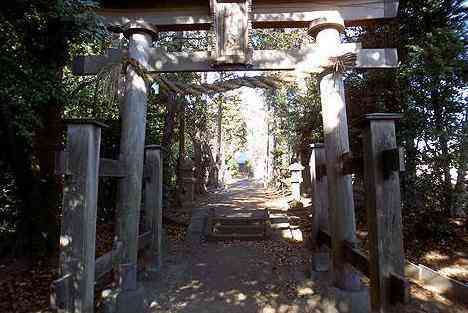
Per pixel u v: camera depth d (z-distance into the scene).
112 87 4.13
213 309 3.96
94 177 2.85
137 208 4.06
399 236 2.68
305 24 4.68
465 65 5.33
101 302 3.83
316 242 4.86
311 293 4.37
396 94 6.27
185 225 8.20
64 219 2.72
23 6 3.99
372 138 2.75
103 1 4.52
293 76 4.36
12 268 4.96
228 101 20.45
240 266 5.55
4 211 5.75
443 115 5.97
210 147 19.00
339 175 4.09
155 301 4.17
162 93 8.73
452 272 4.93
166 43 8.79
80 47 5.72
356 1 4.56
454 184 6.45
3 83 3.92
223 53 4.27
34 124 4.71
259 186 22.03
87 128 2.79
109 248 6.21
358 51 4.37
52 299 2.58
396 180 2.72
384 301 2.63
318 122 8.59
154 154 5.29
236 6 4.35
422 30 6.04
